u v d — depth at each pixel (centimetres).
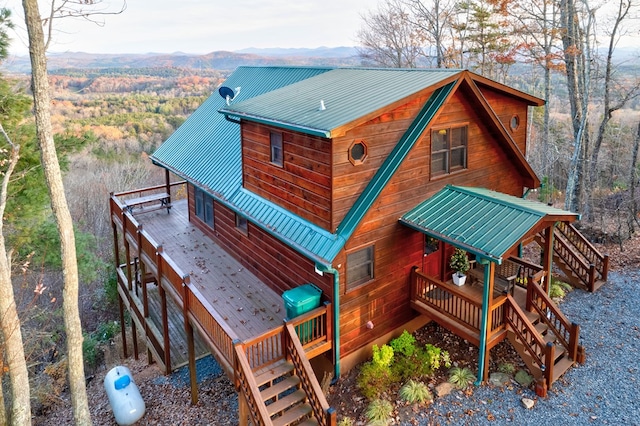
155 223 1645
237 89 1631
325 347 955
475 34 2916
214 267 1305
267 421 754
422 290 1090
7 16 1277
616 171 2556
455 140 1125
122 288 1659
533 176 1308
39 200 1535
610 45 1858
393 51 3403
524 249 1762
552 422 876
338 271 930
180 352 1403
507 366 1011
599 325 1192
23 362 1018
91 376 1620
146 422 1129
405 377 996
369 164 956
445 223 984
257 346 852
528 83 3384
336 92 1089
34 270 1839
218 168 1363
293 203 1030
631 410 895
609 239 1745
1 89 1410
